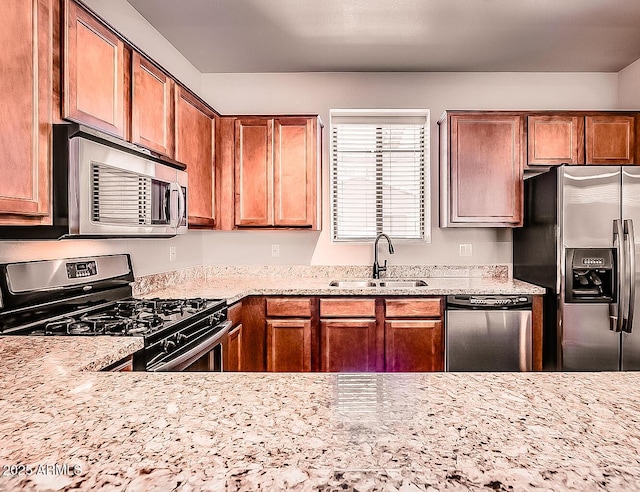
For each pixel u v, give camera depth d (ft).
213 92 11.67
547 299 9.01
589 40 9.61
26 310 5.41
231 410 2.35
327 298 9.35
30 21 4.44
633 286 8.29
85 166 4.94
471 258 11.41
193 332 6.04
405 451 1.88
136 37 8.41
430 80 11.51
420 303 9.21
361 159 11.91
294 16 8.61
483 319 9.11
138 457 1.83
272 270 11.65
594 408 2.39
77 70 5.18
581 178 8.50
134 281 7.98
